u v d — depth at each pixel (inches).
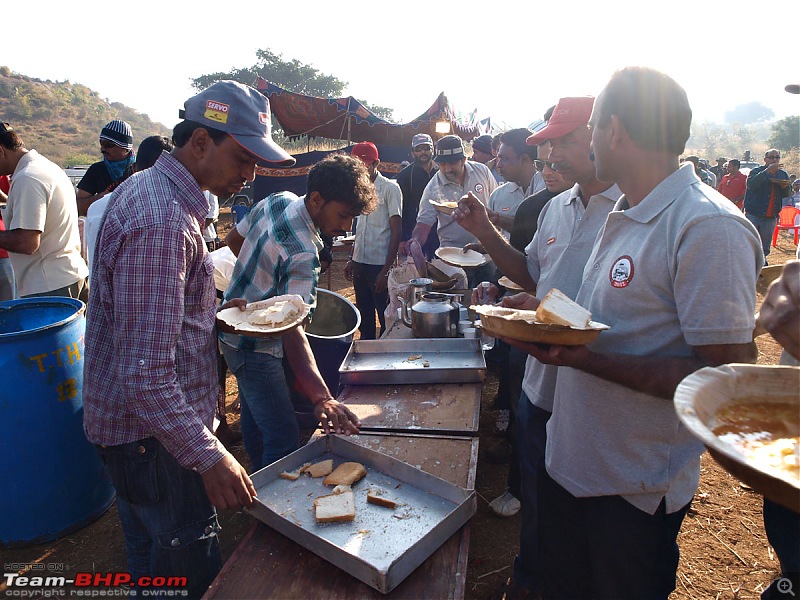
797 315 36.5
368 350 124.3
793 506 24.2
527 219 117.0
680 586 97.5
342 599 56.7
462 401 102.4
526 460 82.8
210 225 246.4
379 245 200.2
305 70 2126.0
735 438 30.7
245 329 69.2
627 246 57.2
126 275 52.8
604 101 56.3
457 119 541.0
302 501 70.1
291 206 93.9
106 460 62.3
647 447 57.7
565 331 51.3
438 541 61.5
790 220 495.5
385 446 87.9
